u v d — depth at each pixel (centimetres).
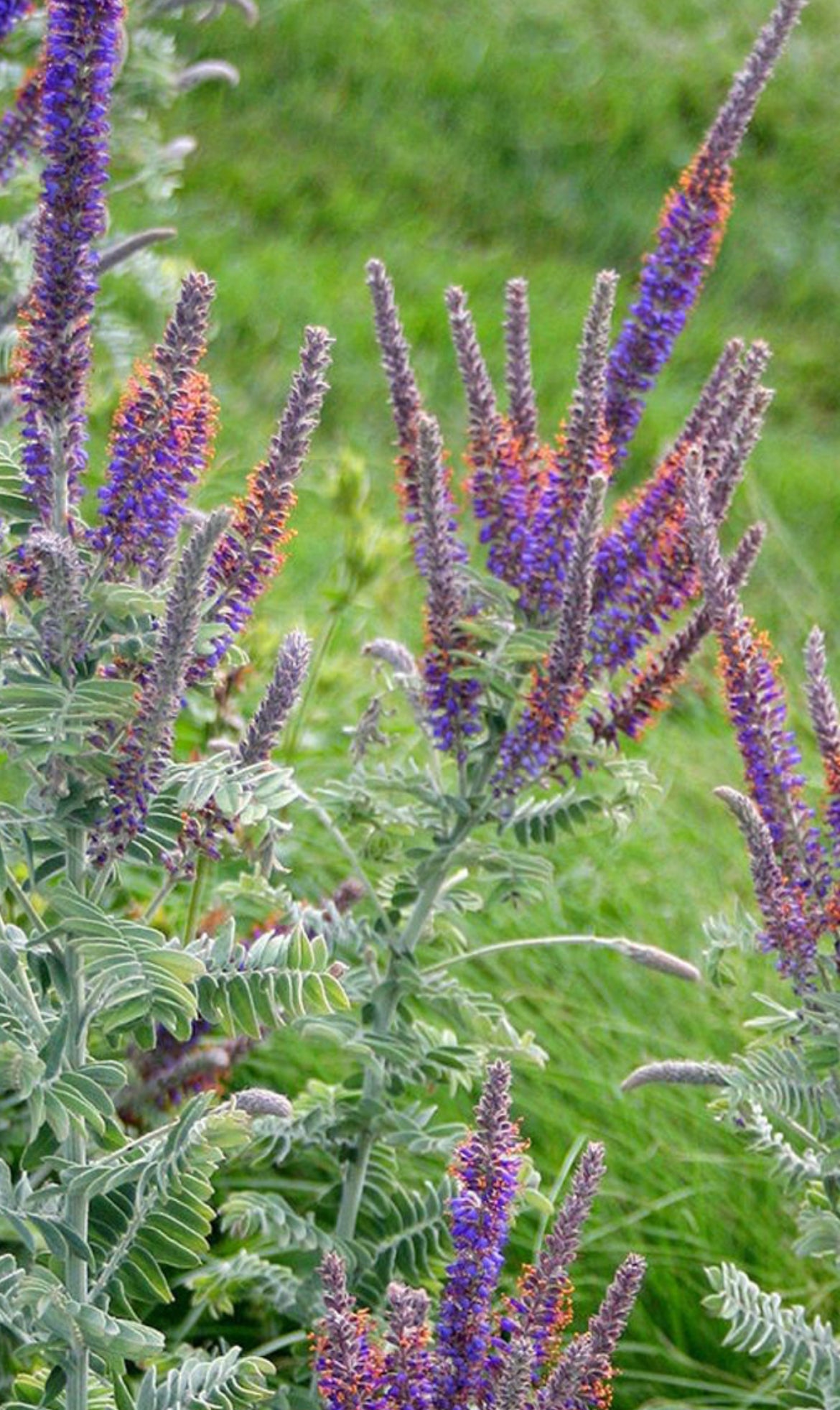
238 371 874
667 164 1134
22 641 274
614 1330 278
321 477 793
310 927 400
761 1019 348
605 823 402
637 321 382
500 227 1080
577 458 361
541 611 370
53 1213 304
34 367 275
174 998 262
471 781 392
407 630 689
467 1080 407
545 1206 385
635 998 571
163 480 274
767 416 995
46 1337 296
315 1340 378
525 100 1137
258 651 514
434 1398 286
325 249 1004
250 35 1109
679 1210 502
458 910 413
